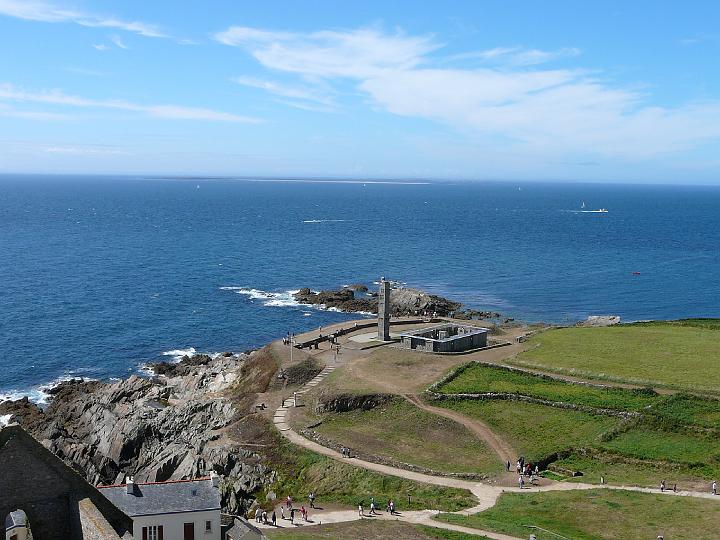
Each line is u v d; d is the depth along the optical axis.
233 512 72.94
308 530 60.47
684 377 94.69
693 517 60.19
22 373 124.81
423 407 88.75
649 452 75.31
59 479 31.98
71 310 169.25
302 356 110.19
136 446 92.06
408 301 177.12
